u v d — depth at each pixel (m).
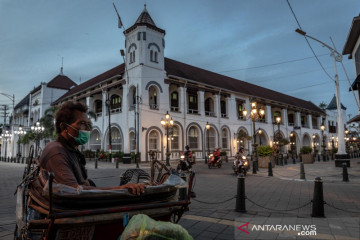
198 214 5.40
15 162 30.56
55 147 2.18
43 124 27.77
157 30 27.25
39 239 2.11
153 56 26.64
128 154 23.39
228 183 10.54
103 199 2.06
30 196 2.21
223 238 3.92
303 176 11.68
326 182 10.89
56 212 1.90
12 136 47.31
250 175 13.53
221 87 32.16
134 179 3.46
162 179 3.22
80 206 1.99
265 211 5.69
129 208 2.15
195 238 3.93
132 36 27.20
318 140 50.72
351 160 27.25
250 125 36.34
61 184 1.94
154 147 26.11
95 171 15.62
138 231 1.94
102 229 2.13
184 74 29.73
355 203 6.57
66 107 2.39
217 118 31.78
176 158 26.88
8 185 10.28
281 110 42.91
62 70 45.72
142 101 24.91
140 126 24.55
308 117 48.88
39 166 2.34
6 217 5.34
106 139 29.16
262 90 43.78
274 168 17.77
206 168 18.53
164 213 2.43
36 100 43.97
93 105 32.44
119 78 28.05
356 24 14.92
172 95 29.89
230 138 33.06
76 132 2.37
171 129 26.84
